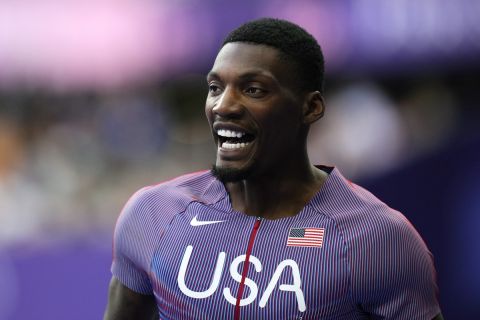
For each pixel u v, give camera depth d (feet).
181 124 96.89
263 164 26.40
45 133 94.27
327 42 80.64
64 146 92.27
